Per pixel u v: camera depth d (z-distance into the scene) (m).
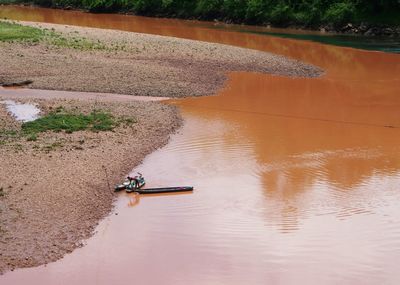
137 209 25.89
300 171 30.42
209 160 31.72
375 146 34.50
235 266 21.31
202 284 20.17
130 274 20.72
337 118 40.22
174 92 45.56
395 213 25.67
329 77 52.94
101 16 99.31
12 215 24.09
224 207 26.16
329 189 28.20
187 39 67.50
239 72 53.25
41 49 55.97
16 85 45.62
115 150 32.28
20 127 35.06
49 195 26.12
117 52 56.81
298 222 24.70
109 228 24.08
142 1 101.06
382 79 52.44
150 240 23.16
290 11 86.50
